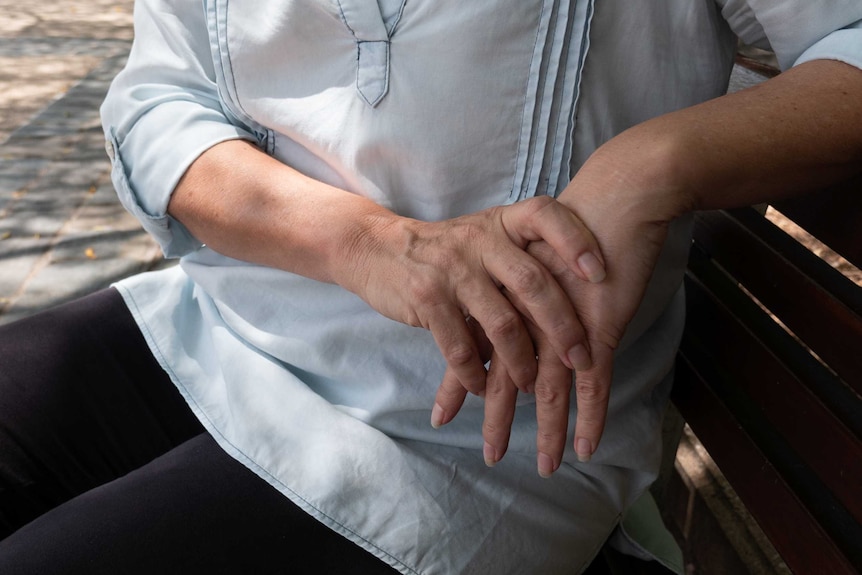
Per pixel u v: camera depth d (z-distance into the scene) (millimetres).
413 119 781
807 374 838
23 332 1031
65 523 767
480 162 795
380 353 842
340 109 833
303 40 828
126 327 1061
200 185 879
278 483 796
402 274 731
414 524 774
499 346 686
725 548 1455
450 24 741
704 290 1042
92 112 3914
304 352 870
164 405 1040
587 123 778
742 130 673
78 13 5996
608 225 676
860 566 715
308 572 766
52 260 2598
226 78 886
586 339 682
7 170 3238
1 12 5930
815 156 685
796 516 783
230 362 926
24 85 4328
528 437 833
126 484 811
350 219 793
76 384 1002
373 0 766
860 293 784
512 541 809
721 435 940
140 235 2748
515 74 752
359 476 791
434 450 830
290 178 856
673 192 668
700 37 777
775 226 921
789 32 730
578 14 730
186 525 764
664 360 918
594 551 918
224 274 932
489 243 699
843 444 722
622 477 913
